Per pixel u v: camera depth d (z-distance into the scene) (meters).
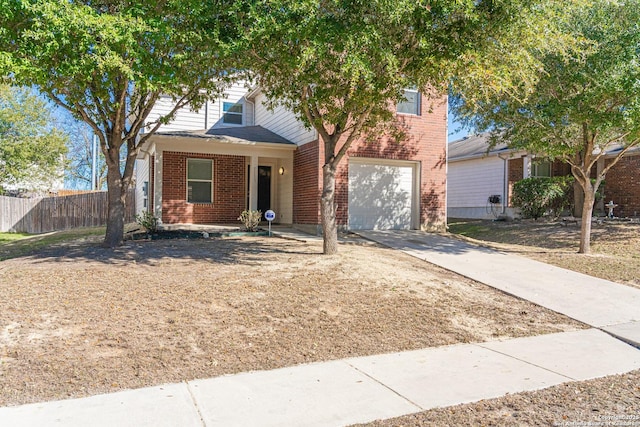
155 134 13.20
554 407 3.79
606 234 13.84
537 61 8.58
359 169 14.81
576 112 10.10
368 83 7.69
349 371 4.57
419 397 3.96
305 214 14.61
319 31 7.23
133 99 10.48
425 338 5.68
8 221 21.98
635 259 11.02
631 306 7.42
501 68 7.79
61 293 6.36
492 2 7.44
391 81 8.23
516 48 7.87
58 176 24.62
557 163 20.75
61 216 21.55
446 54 7.78
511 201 20.11
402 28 7.75
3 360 4.45
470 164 23.00
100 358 4.60
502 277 8.95
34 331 5.11
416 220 15.43
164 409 3.65
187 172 15.46
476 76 7.88
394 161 15.20
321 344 5.29
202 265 8.32
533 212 17.98
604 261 10.71
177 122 17.81
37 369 4.31
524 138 11.71
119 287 6.73
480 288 8.11
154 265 8.24
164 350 4.86
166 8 7.93
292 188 15.56
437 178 15.62
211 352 4.89
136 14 7.63
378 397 3.95
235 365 4.63
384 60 7.70
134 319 5.59
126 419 3.47
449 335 5.84
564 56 8.99
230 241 11.77
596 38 9.68
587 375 4.58
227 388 4.09
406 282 7.82
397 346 5.38
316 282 7.40
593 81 9.63
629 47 9.39
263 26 7.12
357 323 5.97
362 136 14.35
